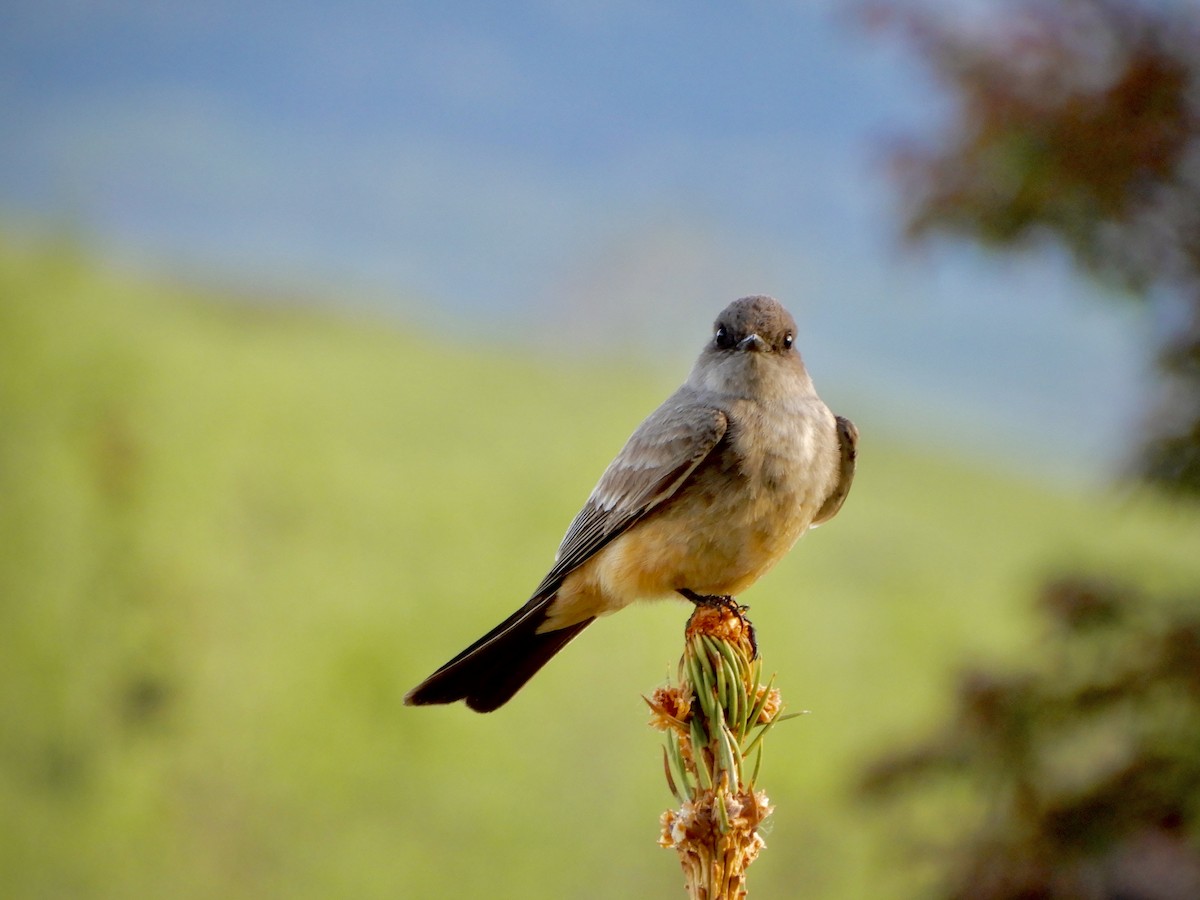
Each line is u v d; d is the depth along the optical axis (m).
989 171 9.18
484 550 21.30
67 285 26.42
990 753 9.03
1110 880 8.58
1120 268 9.18
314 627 18.30
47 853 14.60
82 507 18.56
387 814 15.67
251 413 23.81
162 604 17.48
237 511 20.23
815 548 25.36
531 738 16.94
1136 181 8.83
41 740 15.79
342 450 23.67
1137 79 8.71
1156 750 8.68
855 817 14.12
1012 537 29.52
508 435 27.17
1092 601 8.91
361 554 20.20
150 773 15.55
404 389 28.56
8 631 16.55
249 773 15.87
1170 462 8.73
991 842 9.02
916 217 9.51
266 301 35.03
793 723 18.30
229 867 14.83
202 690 16.69
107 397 22.05
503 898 14.86
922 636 21.83
